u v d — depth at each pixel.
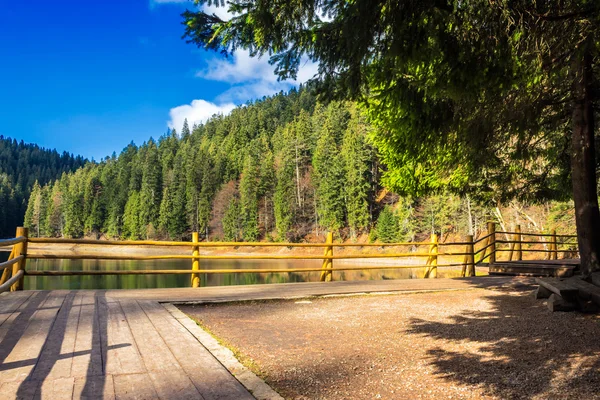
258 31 4.78
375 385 3.74
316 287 8.89
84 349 4.01
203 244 8.48
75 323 4.94
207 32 5.34
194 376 3.49
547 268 9.66
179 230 88.56
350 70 4.70
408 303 7.55
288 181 73.19
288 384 3.74
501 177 10.48
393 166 13.66
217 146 130.75
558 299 6.32
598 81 7.05
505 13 3.86
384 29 4.00
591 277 6.75
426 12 3.73
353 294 8.23
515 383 3.70
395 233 54.50
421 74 5.34
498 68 4.34
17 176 191.50
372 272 35.28
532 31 4.46
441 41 3.98
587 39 4.44
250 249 68.00
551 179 10.80
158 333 4.70
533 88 6.42
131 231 96.75
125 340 4.37
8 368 3.43
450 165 7.96
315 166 77.50
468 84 4.40
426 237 50.53
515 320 5.95
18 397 2.90
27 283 29.16
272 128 134.88
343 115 83.12
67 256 7.20
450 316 6.44
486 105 6.03
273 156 99.56
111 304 6.21
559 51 5.08
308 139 92.62
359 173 61.62
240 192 85.44
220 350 4.29
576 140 7.23
